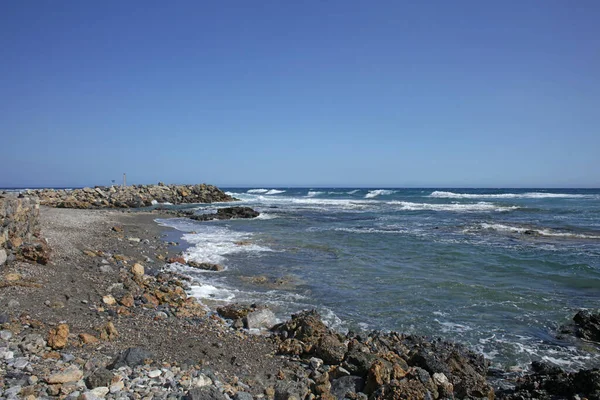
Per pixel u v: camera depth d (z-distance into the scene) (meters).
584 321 8.92
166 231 22.58
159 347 6.59
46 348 5.64
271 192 92.44
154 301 9.42
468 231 23.78
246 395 5.18
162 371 5.48
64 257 11.18
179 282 11.42
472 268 14.25
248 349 7.25
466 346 8.02
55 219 20.08
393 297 10.84
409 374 6.16
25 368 4.91
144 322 7.79
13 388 4.36
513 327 8.98
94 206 40.12
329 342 7.19
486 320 9.36
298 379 6.16
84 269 10.66
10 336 5.78
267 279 12.47
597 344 8.20
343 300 10.55
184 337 7.32
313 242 19.55
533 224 27.05
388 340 7.86
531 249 17.81
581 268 14.22
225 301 10.27
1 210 9.33
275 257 15.80
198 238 20.41
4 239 9.34
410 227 25.86
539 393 6.09
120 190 47.94
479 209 39.84
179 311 8.95
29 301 7.41
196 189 55.03
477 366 7.03
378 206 45.38
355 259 15.55
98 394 4.51
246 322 8.51
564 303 10.53
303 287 11.67
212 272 13.25
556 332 8.77
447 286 11.88
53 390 4.45
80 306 7.95
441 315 9.61
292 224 27.84
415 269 14.02
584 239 20.84
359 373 6.39
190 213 34.69
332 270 13.74
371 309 9.91
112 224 21.95
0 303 6.94
